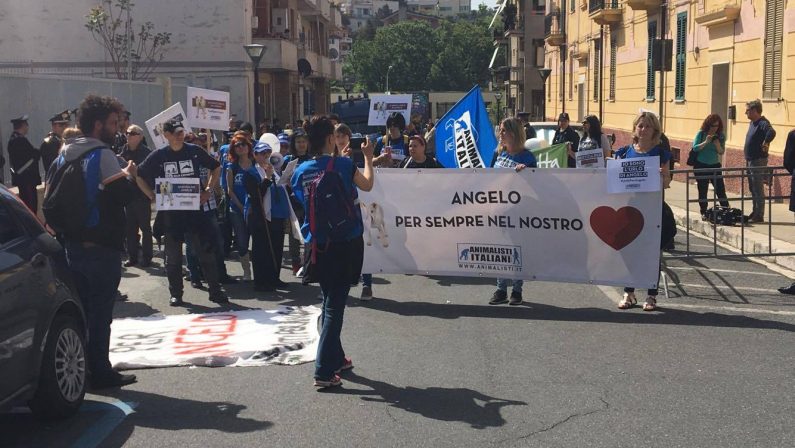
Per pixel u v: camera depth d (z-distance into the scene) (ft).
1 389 15.53
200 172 31.09
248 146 33.01
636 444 15.94
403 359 21.97
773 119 54.70
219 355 22.25
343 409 18.21
